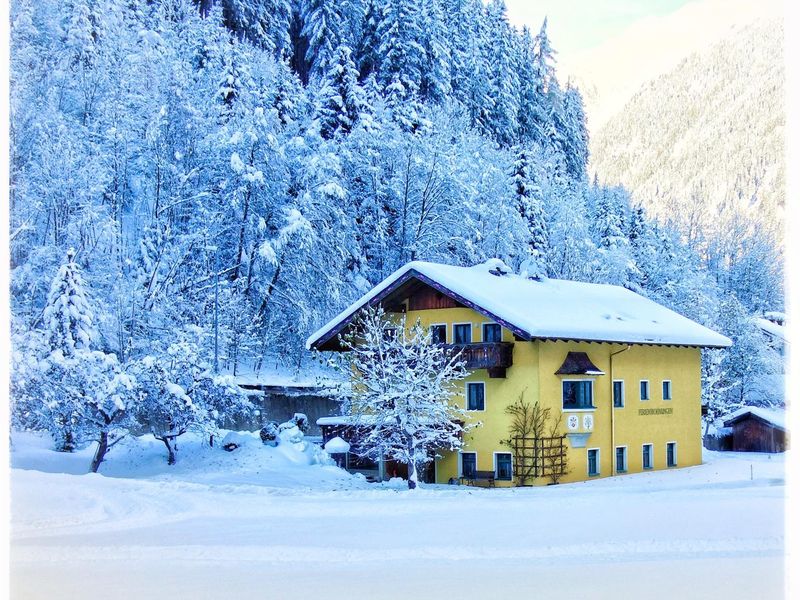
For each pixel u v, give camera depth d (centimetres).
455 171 5500
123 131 4872
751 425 5347
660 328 3831
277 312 5056
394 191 5459
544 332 3112
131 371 3198
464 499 2320
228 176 4972
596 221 7756
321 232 4994
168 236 4656
